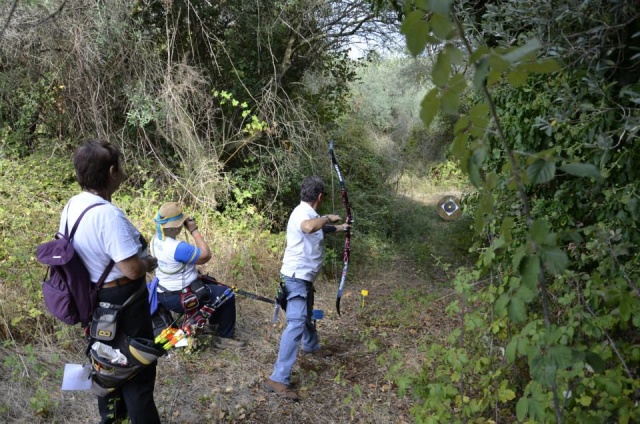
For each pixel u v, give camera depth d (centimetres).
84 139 663
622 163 299
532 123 364
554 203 357
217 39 706
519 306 181
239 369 414
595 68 288
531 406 208
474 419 282
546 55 287
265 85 755
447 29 124
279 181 723
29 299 406
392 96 1316
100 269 244
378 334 511
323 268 705
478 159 146
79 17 626
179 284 427
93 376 256
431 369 387
